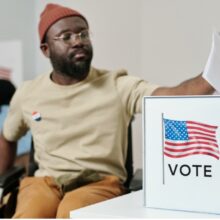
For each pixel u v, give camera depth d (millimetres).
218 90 1067
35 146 1768
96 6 2447
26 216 1444
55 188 1620
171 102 953
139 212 957
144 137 982
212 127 915
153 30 2277
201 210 931
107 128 1638
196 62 2162
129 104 1648
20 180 1757
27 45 2670
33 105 1743
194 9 2148
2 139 1935
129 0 2344
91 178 1605
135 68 2354
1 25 2668
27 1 2664
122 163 1688
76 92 1673
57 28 1695
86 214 970
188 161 941
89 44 1699
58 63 1696
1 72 2668
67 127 1673
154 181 979
